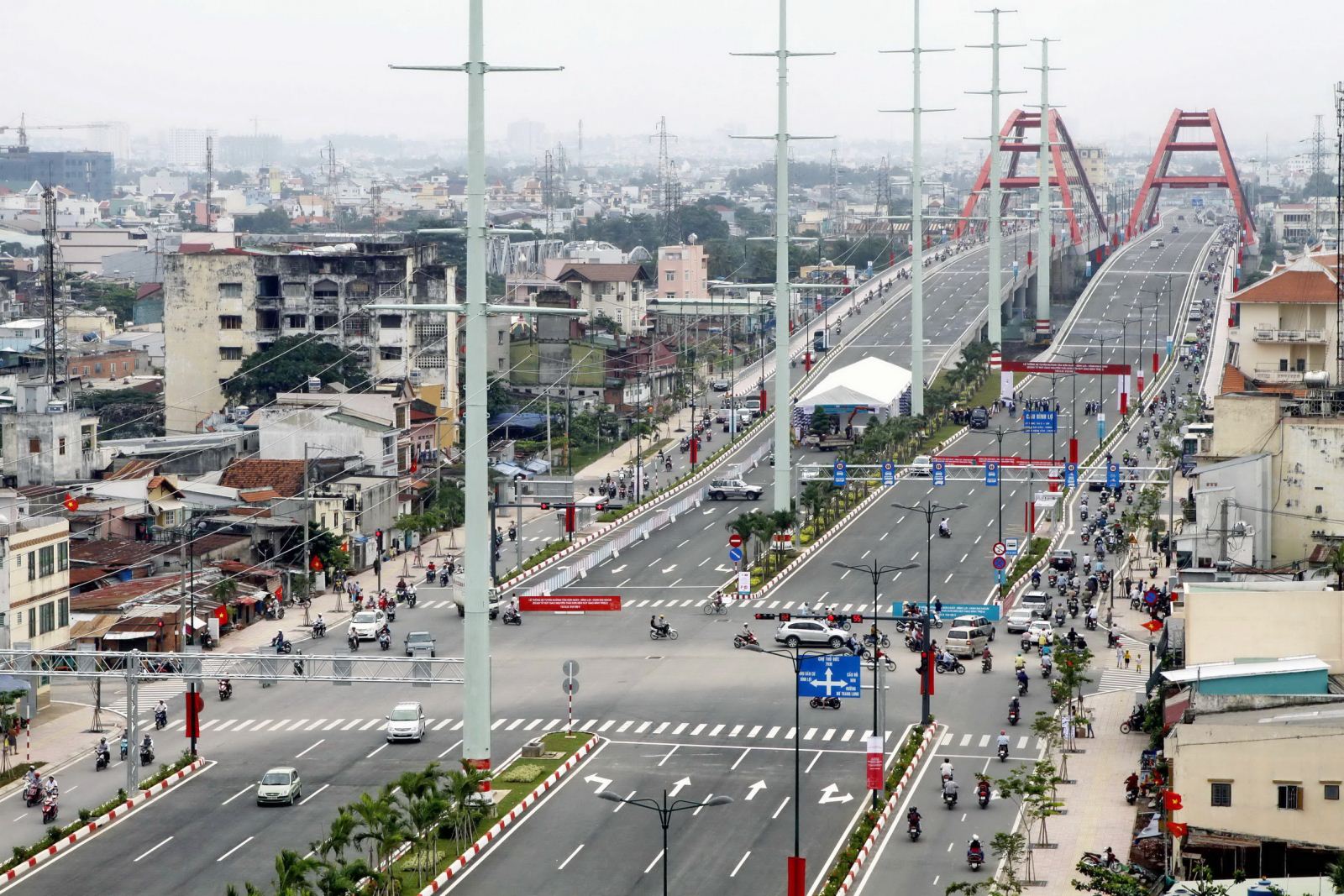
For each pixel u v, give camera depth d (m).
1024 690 175.12
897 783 146.50
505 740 162.62
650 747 159.00
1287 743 120.31
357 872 116.19
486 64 146.25
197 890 124.94
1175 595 179.88
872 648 192.62
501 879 126.06
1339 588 152.50
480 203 146.50
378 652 194.75
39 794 148.00
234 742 164.12
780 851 131.50
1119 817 137.88
